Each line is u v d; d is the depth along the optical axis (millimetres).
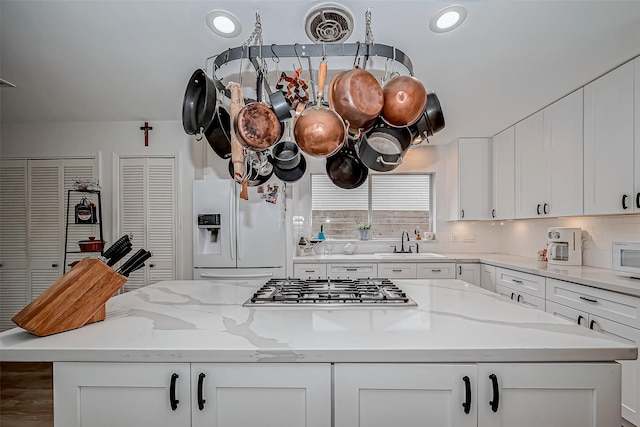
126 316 1229
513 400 929
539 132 2709
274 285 1761
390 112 1239
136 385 949
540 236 3207
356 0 1384
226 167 3141
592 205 2160
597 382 916
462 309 1284
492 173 3494
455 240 3908
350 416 938
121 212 3062
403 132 1427
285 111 1307
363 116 1196
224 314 1247
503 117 2889
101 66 2016
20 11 1483
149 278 3041
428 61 1900
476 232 3916
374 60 1676
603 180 2076
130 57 1904
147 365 952
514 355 909
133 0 1408
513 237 3639
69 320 1067
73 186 3072
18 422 2051
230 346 939
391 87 1244
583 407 926
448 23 1542
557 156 2496
